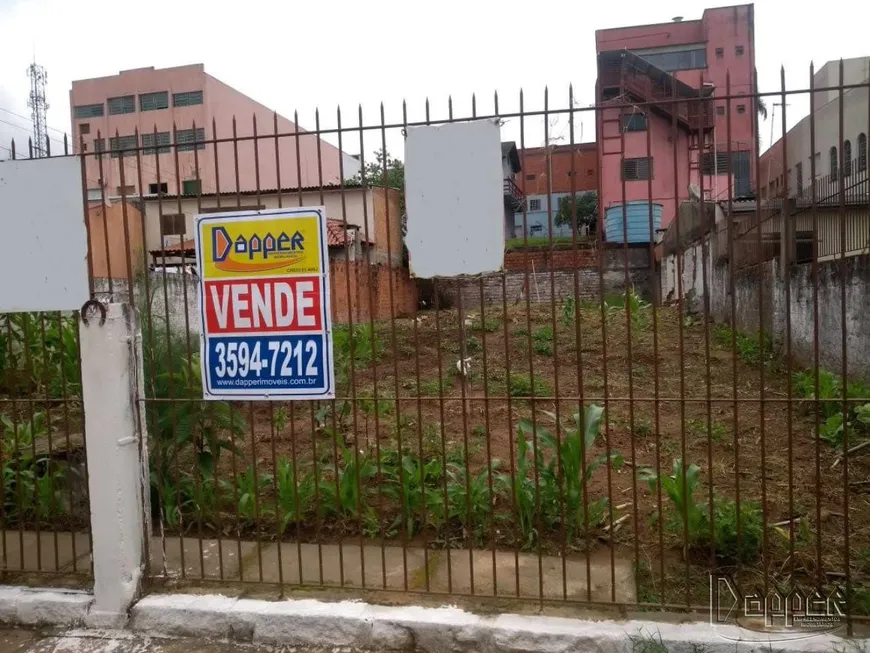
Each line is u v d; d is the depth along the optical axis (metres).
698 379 9.17
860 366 7.48
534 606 3.28
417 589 3.51
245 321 3.57
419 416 3.49
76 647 3.42
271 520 4.50
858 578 3.44
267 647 3.32
